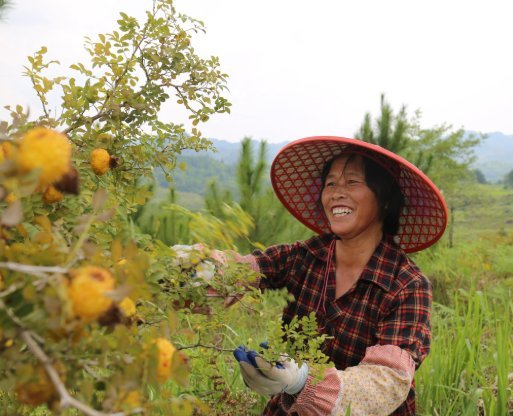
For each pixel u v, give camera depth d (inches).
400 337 68.9
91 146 52.9
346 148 79.0
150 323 46.1
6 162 27.9
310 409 60.5
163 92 58.7
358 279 74.2
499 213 1758.1
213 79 61.2
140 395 30.4
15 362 30.1
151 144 60.2
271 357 55.9
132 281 30.0
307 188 92.7
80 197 45.0
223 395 82.0
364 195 75.2
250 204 255.6
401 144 358.9
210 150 62.8
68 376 29.9
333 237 81.3
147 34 58.3
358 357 73.8
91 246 30.2
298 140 79.4
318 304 77.6
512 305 147.5
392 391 62.4
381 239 78.2
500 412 99.4
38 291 28.4
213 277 58.7
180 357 31.4
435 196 77.1
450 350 113.7
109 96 56.2
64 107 53.1
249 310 59.7
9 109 48.0
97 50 57.4
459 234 780.6
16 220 27.0
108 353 31.5
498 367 103.3
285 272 82.2
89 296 26.5
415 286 72.4
